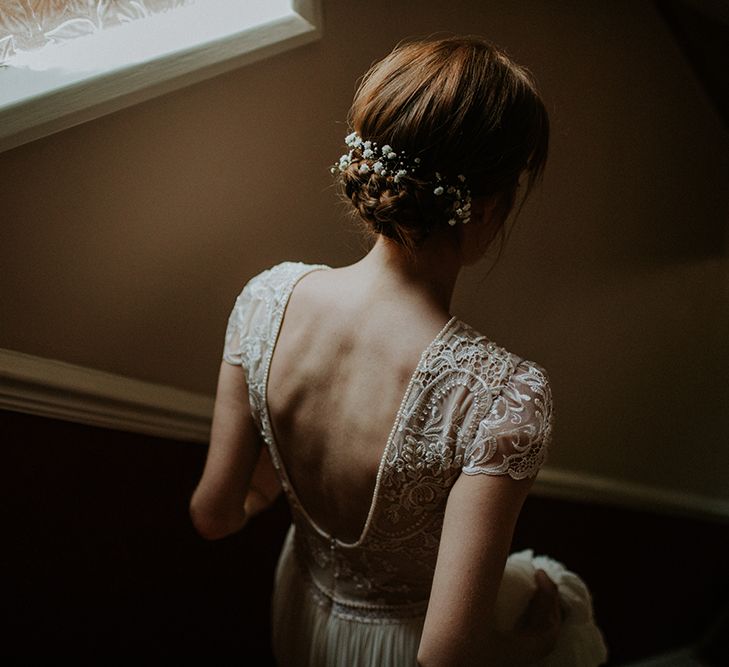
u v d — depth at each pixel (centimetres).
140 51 132
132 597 173
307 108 161
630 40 234
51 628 162
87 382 147
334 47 161
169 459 169
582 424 287
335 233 179
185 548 179
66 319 142
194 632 187
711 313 329
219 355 170
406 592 115
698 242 304
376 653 118
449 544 92
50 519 154
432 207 92
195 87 142
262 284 111
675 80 258
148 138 139
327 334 101
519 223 225
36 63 126
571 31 214
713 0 234
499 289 229
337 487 103
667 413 329
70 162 132
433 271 99
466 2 184
